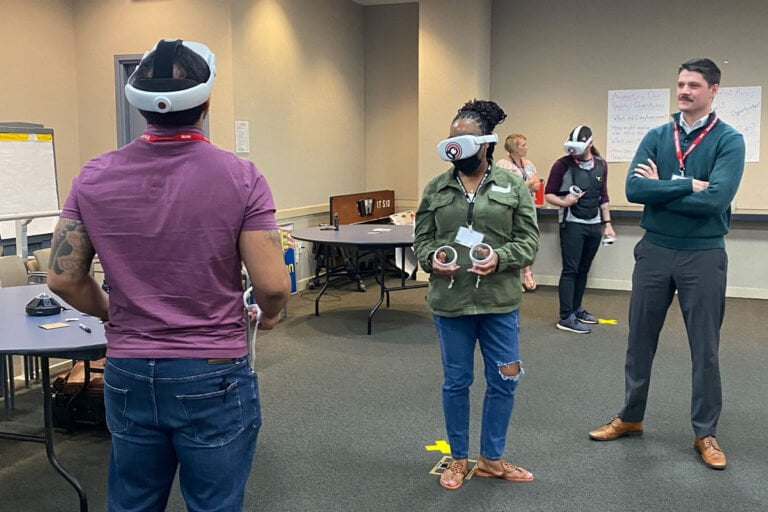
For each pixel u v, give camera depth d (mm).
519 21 7105
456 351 2740
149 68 1514
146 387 1520
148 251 1503
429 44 6887
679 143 2947
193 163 1512
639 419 3256
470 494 2750
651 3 6688
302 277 6953
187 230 1497
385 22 7867
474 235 2621
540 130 7168
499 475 2865
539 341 5023
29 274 4023
